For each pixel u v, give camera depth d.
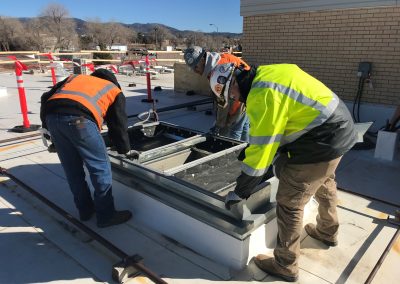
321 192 2.66
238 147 3.40
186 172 3.06
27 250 2.79
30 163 4.54
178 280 2.46
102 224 3.04
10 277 2.51
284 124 2.05
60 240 2.92
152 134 4.14
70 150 2.84
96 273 2.55
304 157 2.15
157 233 3.00
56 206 3.25
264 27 7.11
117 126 2.87
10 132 5.93
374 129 6.05
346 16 6.02
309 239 2.92
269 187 2.76
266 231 2.72
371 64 5.89
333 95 2.17
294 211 2.31
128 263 2.48
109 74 2.95
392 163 4.61
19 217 3.25
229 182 3.17
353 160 4.72
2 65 18.67
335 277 2.50
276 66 2.17
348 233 3.03
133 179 3.10
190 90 9.91
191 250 2.78
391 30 5.61
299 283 2.45
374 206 3.48
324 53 6.43
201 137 3.67
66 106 2.66
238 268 2.55
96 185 2.88
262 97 2.01
